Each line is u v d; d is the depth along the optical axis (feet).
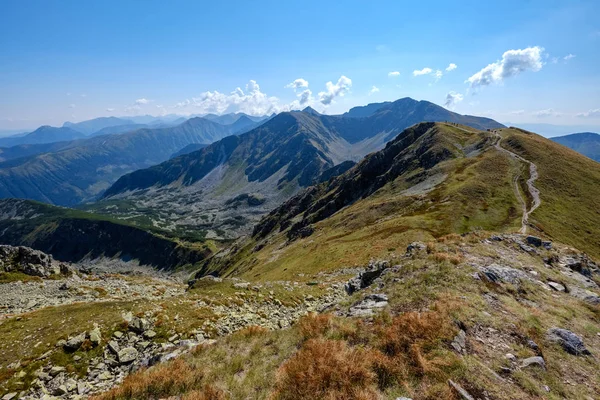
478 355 38.04
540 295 61.67
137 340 67.10
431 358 35.96
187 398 37.01
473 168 353.92
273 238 571.28
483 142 448.24
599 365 40.52
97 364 60.23
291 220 623.77
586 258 99.09
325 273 179.32
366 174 580.71
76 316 75.66
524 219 228.02
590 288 74.74
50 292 124.57
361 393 31.63
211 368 44.52
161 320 73.67
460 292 53.67
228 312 84.79
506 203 262.47
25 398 52.03
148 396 40.29
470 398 30.19
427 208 278.05
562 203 256.52
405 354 37.22
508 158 361.71
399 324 42.47
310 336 46.80
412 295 53.62
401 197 333.62
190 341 66.49
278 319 84.28
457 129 554.46
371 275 87.04
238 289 105.70
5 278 138.72
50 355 60.95
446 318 43.42
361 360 36.55
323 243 283.18
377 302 56.24
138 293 131.34
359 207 399.24
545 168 320.70
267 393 36.04
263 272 291.79
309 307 98.27
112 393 40.96
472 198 273.75
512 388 33.01
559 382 35.65
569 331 46.11
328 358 37.32
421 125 622.95
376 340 41.32
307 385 34.35
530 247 95.96
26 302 109.81
